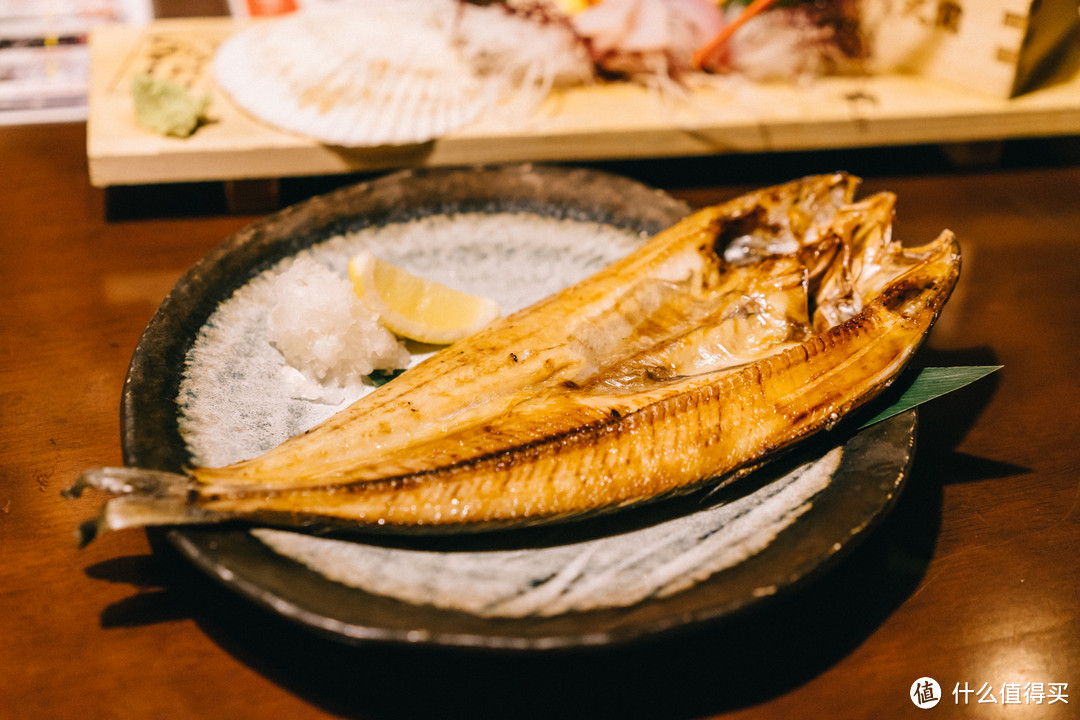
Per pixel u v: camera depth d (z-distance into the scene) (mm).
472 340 373
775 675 328
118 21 586
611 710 321
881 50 521
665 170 515
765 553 321
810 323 387
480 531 334
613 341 377
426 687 323
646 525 342
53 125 513
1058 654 335
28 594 334
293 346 380
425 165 476
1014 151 538
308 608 303
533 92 500
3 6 592
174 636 328
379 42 535
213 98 487
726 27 507
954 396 404
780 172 517
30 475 364
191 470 332
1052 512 366
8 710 314
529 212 448
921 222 486
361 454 344
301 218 421
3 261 440
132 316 422
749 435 345
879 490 333
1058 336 432
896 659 332
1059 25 491
